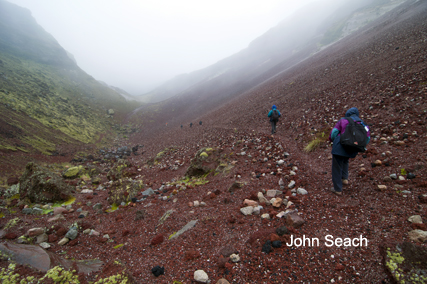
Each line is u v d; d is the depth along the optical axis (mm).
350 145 3939
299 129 10180
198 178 8242
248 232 3738
